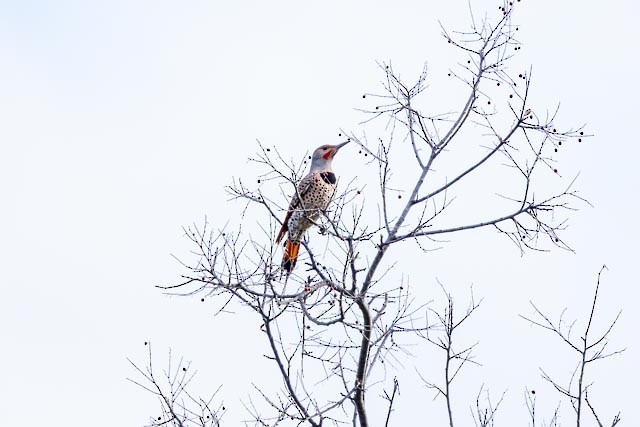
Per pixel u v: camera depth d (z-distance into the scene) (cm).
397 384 1274
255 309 1248
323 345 1282
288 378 1250
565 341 1220
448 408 1248
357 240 1321
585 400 1200
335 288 1313
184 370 1268
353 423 1277
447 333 1279
